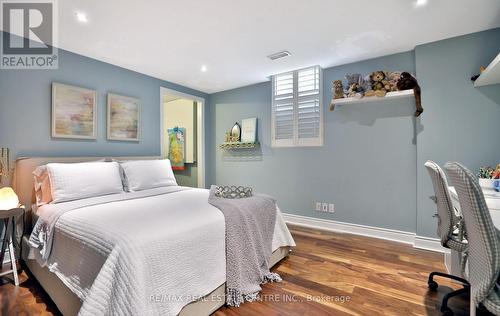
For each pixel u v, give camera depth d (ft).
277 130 12.25
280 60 10.16
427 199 8.81
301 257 8.17
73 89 9.05
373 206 10.14
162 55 9.54
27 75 8.07
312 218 11.59
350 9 6.65
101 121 9.95
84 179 7.62
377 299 5.79
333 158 10.98
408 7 6.57
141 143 11.41
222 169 14.67
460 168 3.37
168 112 17.08
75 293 4.57
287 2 6.32
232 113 14.23
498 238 3.42
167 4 6.33
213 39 8.28
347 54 9.59
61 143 8.82
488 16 7.02
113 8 6.46
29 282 6.55
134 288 3.78
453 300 5.75
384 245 9.20
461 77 8.20
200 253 5.03
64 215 5.79
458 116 8.26
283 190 12.44
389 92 8.99
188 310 4.70
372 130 10.08
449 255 7.29
